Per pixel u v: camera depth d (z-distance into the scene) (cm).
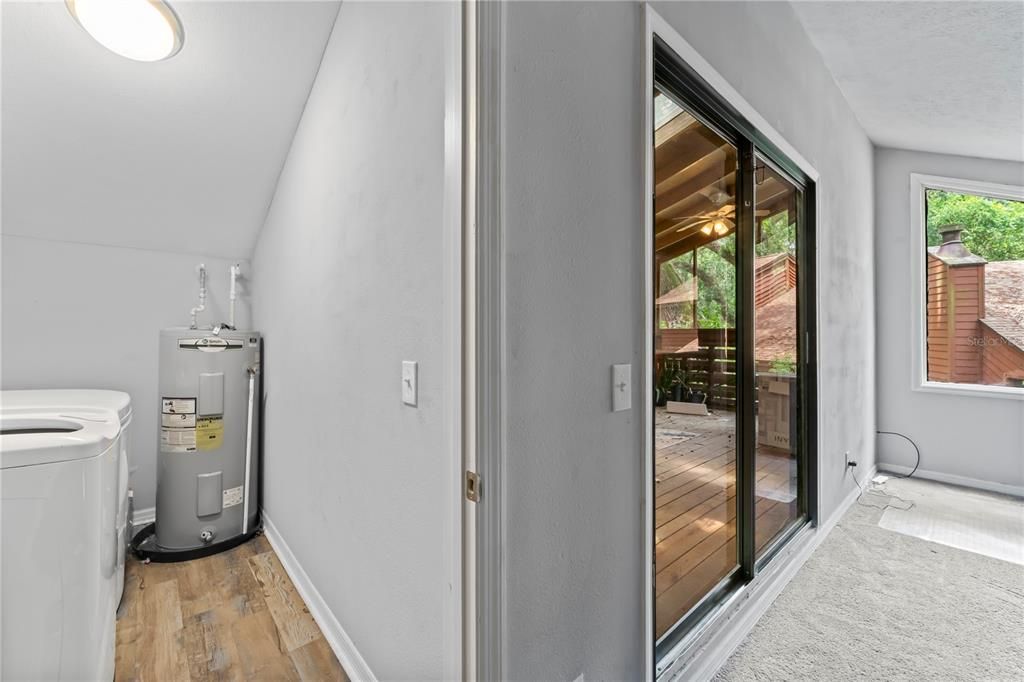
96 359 234
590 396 99
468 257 79
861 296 314
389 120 122
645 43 115
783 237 227
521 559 83
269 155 211
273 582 195
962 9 182
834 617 170
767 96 182
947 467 331
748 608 166
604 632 103
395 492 118
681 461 212
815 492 232
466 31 79
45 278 221
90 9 134
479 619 78
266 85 178
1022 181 316
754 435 182
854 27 209
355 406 142
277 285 227
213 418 223
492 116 79
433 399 101
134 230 232
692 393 210
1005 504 285
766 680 139
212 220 240
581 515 97
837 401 262
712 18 145
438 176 99
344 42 153
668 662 133
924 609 175
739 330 181
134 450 243
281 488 217
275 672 144
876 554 218
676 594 165
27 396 195
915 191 346
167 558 210
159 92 170
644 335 114
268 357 242
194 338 220
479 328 78
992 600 181
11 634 105
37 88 157
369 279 133
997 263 326
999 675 142
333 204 161
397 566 117
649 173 115
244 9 151
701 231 199
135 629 163
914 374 345
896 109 280
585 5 99
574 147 96
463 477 80
